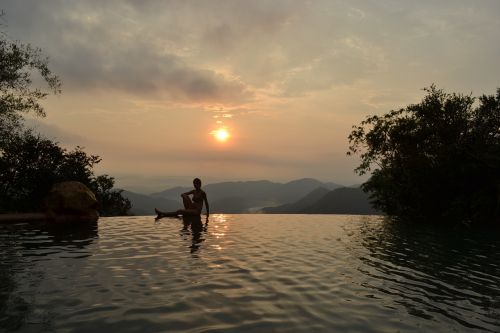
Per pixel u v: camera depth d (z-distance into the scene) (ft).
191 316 15.42
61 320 14.74
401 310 17.11
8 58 66.90
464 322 15.75
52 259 26.84
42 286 19.63
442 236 48.75
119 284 20.20
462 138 81.76
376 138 96.48
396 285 21.70
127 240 36.63
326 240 40.52
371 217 78.43
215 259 27.66
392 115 97.40
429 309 17.38
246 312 16.06
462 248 37.99
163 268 24.29
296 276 22.89
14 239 36.88
